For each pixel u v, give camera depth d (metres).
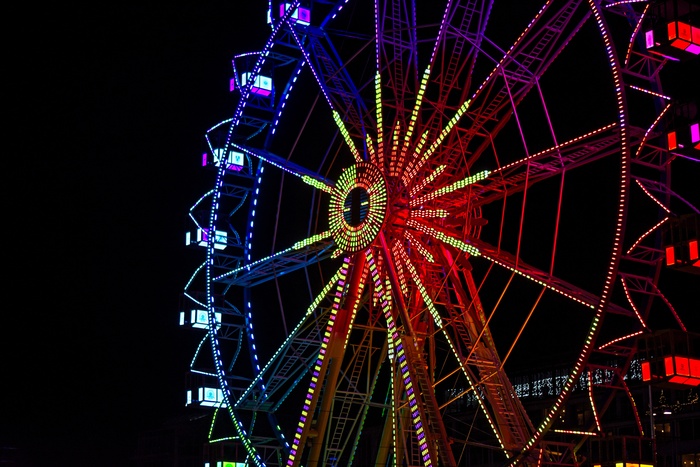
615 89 29.72
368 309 38.81
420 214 36.34
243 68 50.25
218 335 46.41
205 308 51.41
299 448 37.28
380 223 36.16
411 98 38.47
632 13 34.34
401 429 35.50
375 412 85.75
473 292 36.25
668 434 65.25
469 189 36.09
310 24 43.59
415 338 34.38
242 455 53.50
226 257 47.41
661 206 32.00
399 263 36.44
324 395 37.38
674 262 28.05
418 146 36.56
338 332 37.56
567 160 34.41
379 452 40.22
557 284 33.28
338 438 39.38
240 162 49.16
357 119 39.69
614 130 32.34
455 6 37.72
